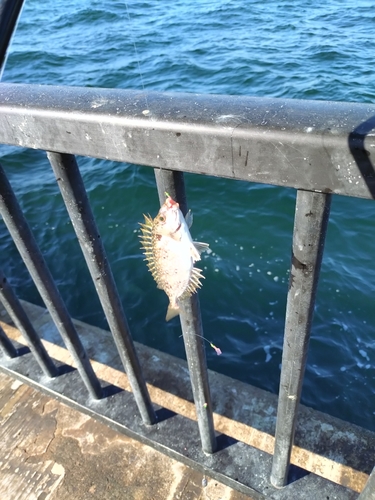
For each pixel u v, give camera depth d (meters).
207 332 4.54
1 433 2.23
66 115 0.97
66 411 2.29
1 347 2.37
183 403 2.16
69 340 1.83
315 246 0.91
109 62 12.63
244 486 1.81
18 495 1.99
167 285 1.12
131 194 6.93
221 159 0.85
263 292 4.94
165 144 0.89
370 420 3.68
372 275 5.04
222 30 14.50
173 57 12.34
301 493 1.75
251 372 4.13
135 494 1.94
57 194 7.00
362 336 4.33
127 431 2.08
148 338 4.61
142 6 19.38
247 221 6.10
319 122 0.76
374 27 12.98
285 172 0.81
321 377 4.00
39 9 20.62
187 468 1.99
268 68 10.76
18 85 1.13
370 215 6.00
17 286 5.29
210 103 0.89
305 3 16.50
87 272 5.47
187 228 1.01
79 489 1.99
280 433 1.50
